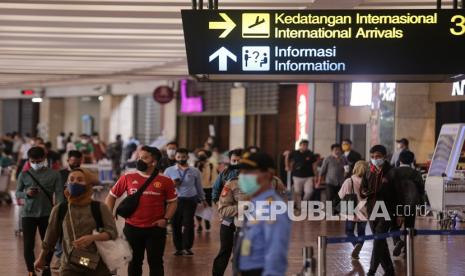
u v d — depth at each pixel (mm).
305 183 25188
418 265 15352
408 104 26375
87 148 35656
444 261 15859
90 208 9734
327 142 31328
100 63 24734
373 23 10930
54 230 9914
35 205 13023
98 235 9625
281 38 10922
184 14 10852
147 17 16578
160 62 24141
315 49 10930
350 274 14352
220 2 15164
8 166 28094
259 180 7559
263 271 7434
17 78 31641
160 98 37625
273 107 35312
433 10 10906
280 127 35219
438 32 10914
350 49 10938
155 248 11906
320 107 31359
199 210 17281
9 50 22125
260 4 15211
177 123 42312
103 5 15328
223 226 12797
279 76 11414
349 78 11977
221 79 11883
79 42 20359
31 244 13039
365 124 30375
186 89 41281
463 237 19375
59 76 29484
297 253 16547
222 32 10883
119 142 39750
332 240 10688
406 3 15086
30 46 21203
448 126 20891
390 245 17953
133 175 11961
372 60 10938
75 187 9609
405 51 10930
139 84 44312
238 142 37188
